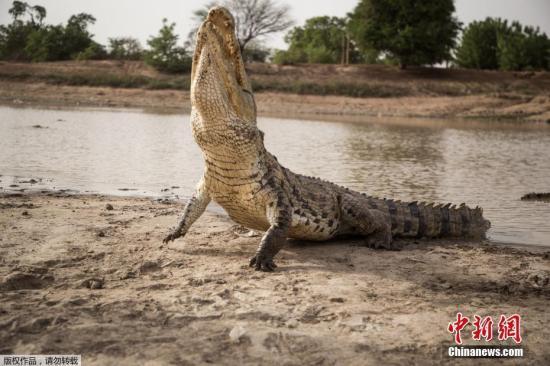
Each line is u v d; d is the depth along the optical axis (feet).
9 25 241.35
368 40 203.51
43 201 28.25
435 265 20.06
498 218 29.04
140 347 12.19
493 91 179.32
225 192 20.21
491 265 20.26
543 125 122.93
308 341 12.85
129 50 229.25
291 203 20.81
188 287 16.44
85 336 12.60
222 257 20.02
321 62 239.09
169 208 28.27
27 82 161.68
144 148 55.06
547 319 14.80
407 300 16.03
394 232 24.64
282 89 168.35
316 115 135.64
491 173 45.34
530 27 243.81
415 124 113.39
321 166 46.19
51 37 219.82
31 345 12.03
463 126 111.34
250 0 214.90
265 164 19.98
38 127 70.28
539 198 34.30
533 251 22.95
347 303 15.52
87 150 51.47
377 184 38.01
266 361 11.82
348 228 23.44
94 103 142.92
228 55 18.85
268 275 17.97
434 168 47.62
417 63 202.69
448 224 25.50
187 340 12.64
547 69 231.50
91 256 19.21
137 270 18.03
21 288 16.16
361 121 117.91
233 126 18.60
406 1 199.11
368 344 12.88
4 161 42.39
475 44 251.19
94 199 29.94
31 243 20.24
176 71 191.83
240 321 13.88
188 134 71.26
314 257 20.61
